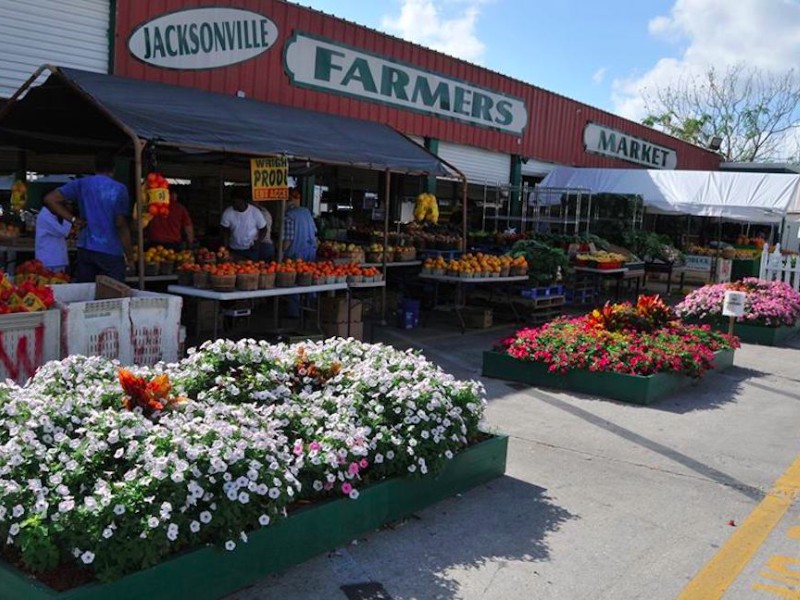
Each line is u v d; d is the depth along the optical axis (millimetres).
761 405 7707
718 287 13062
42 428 3713
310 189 14188
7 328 5059
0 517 3057
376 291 12078
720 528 4547
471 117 16859
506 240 15570
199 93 9547
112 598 2953
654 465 5652
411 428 4414
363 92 13852
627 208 18047
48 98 8891
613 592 3697
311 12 12578
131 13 10070
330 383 5059
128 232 7207
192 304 8883
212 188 14070
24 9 9047
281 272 8414
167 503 3074
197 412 4148
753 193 18078
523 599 3586
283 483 3531
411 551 3996
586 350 7898
